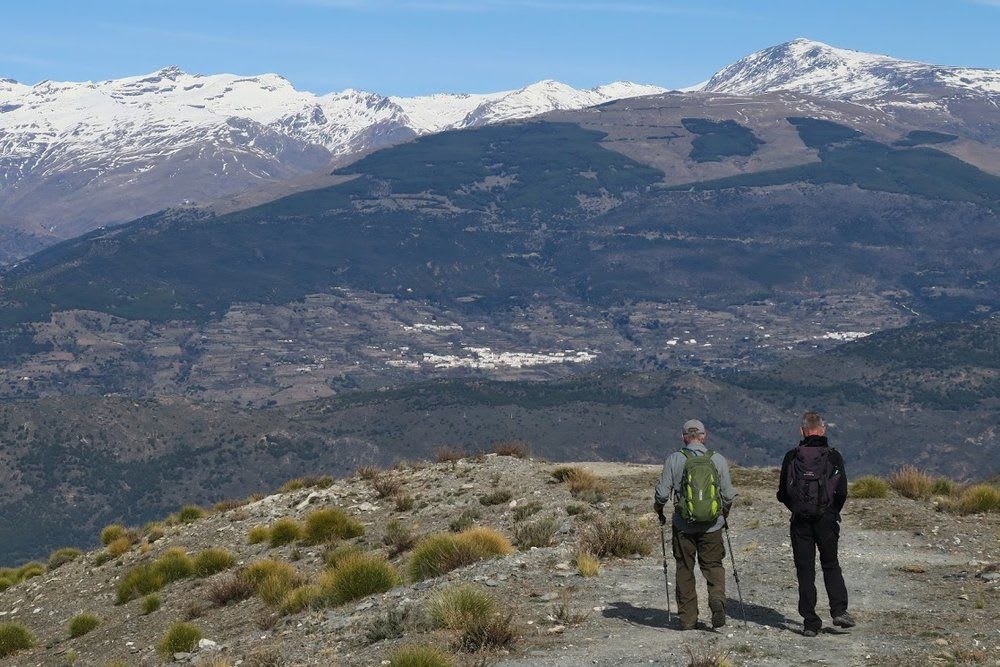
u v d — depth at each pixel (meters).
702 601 15.28
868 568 17.23
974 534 19.31
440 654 12.23
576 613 14.34
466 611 13.88
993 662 11.28
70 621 27.92
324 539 28.12
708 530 13.54
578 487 28.05
